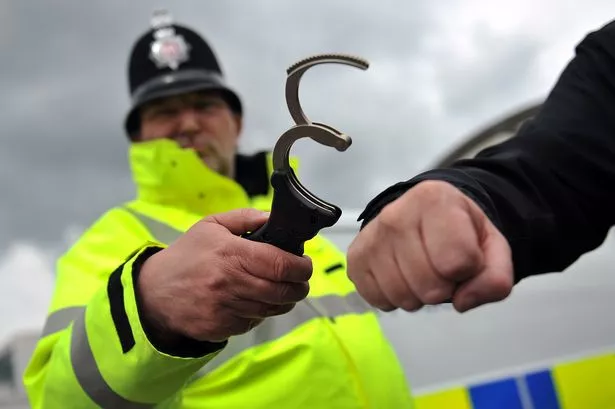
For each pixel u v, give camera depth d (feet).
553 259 3.18
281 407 4.45
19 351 10.19
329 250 5.91
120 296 2.89
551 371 7.33
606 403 7.39
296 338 4.67
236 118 7.36
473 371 7.05
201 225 2.65
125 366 2.93
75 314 4.34
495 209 2.67
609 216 3.36
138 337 2.80
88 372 3.12
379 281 2.15
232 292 2.45
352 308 5.37
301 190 2.37
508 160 3.15
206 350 2.84
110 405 3.13
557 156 3.24
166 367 2.88
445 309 7.31
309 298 5.00
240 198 6.21
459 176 2.65
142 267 2.86
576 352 7.53
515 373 7.18
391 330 7.00
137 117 6.98
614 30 3.56
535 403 7.14
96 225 5.35
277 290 2.43
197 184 5.86
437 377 6.90
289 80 2.15
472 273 2.02
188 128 6.47
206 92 6.69
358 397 4.67
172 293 2.60
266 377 4.53
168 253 2.71
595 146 3.26
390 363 5.18
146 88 6.66
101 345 3.07
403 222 2.07
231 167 6.84
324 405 4.53
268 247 2.39
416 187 2.13
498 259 2.06
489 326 7.37
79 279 4.68
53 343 3.97
